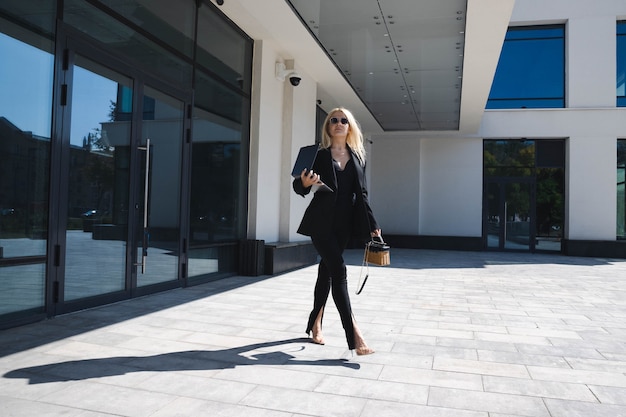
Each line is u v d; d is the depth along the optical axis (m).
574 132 16.48
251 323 4.68
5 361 3.29
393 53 9.49
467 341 4.28
